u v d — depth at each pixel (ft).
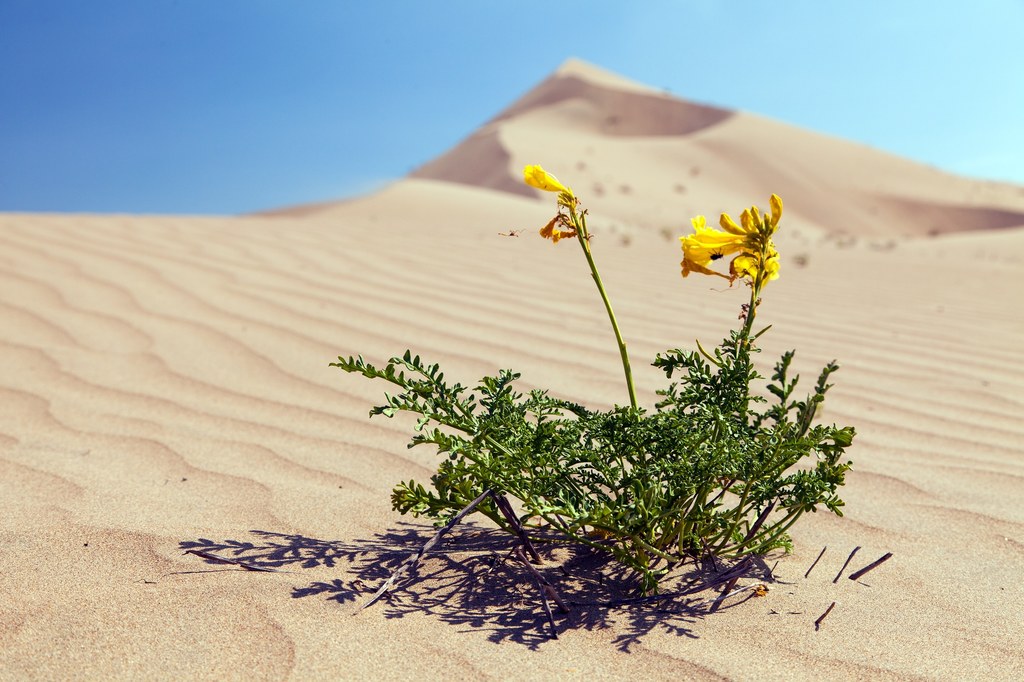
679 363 6.67
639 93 286.87
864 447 10.28
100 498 7.74
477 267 22.97
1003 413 11.96
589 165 180.45
